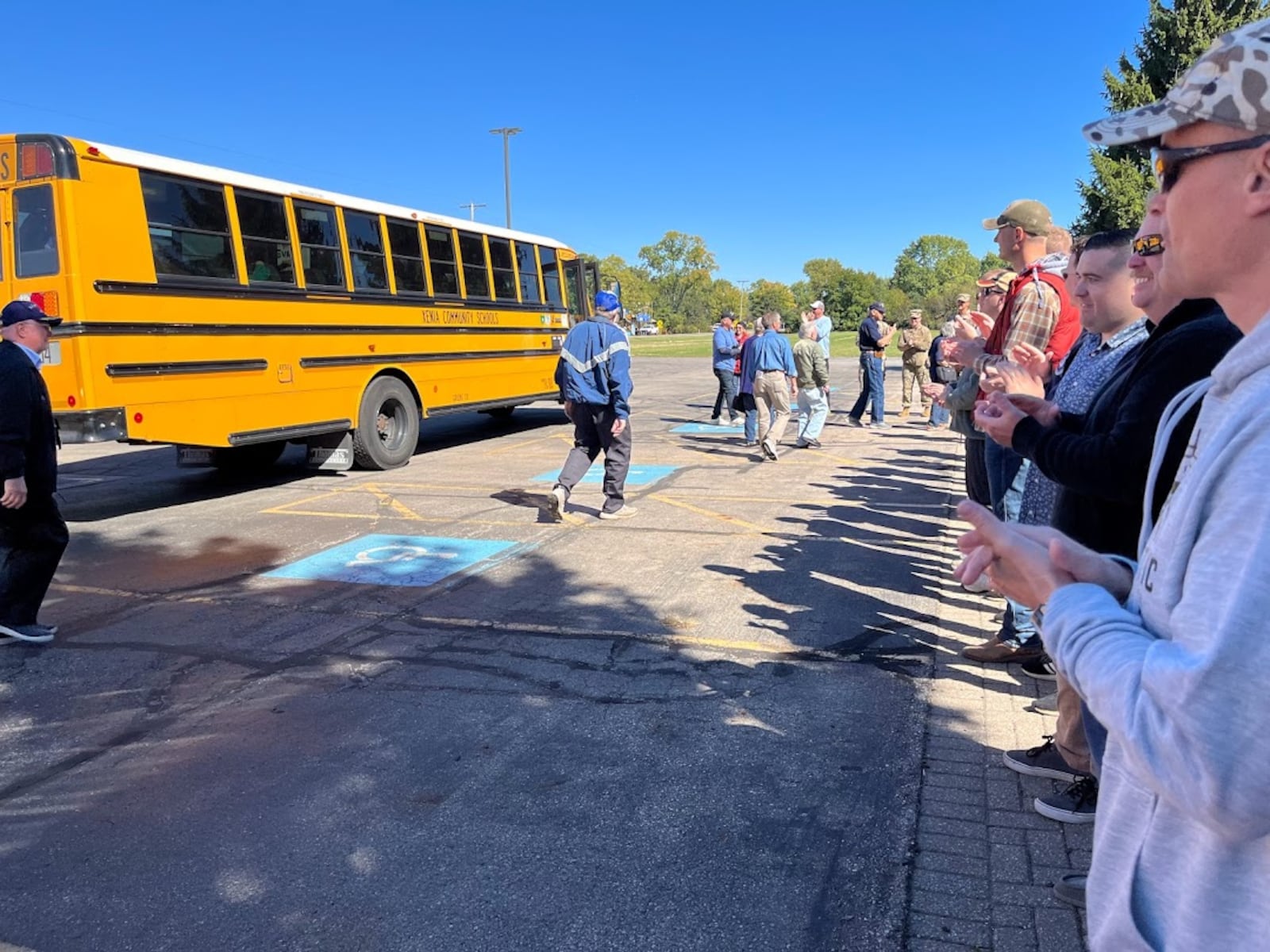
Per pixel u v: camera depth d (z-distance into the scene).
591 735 3.73
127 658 4.66
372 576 6.03
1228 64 1.01
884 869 2.80
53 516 4.87
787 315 134.00
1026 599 1.28
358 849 2.97
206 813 3.20
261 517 7.96
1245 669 0.88
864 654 4.56
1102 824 1.20
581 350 7.38
